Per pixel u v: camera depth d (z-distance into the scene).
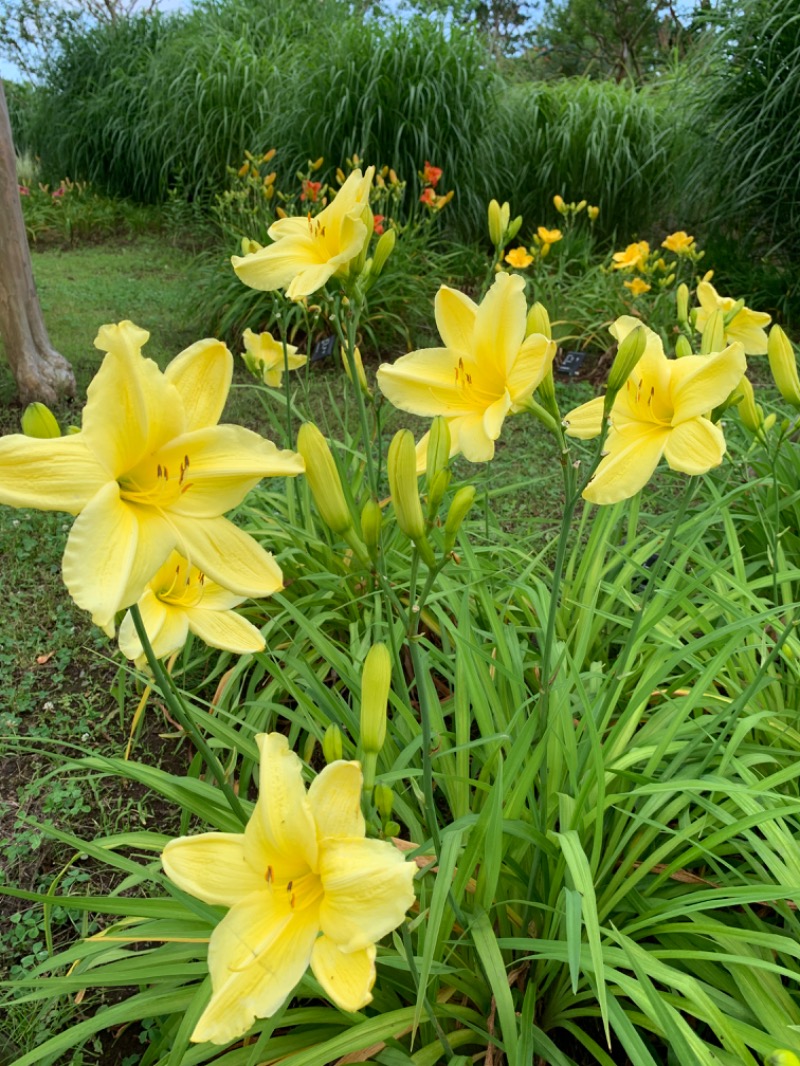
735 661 0.89
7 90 5.53
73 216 3.92
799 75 2.32
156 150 3.93
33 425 0.44
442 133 2.84
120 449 0.41
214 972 0.39
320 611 1.06
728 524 0.96
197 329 2.47
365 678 0.46
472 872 0.61
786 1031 0.55
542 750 0.63
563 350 2.40
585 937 0.56
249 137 3.45
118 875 0.84
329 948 0.39
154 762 0.97
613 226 3.23
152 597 0.51
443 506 1.10
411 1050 0.57
